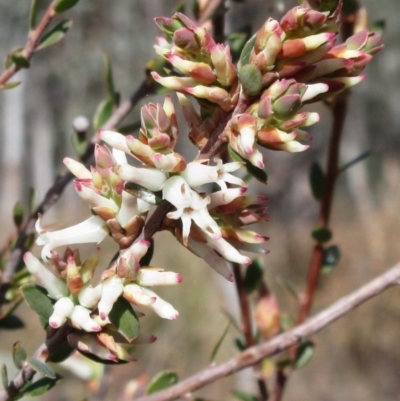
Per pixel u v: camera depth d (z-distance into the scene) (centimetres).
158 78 10
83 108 105
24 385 11
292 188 108
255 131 10
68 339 10
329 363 63
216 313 57
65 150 133
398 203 83
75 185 10
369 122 126
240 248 11
